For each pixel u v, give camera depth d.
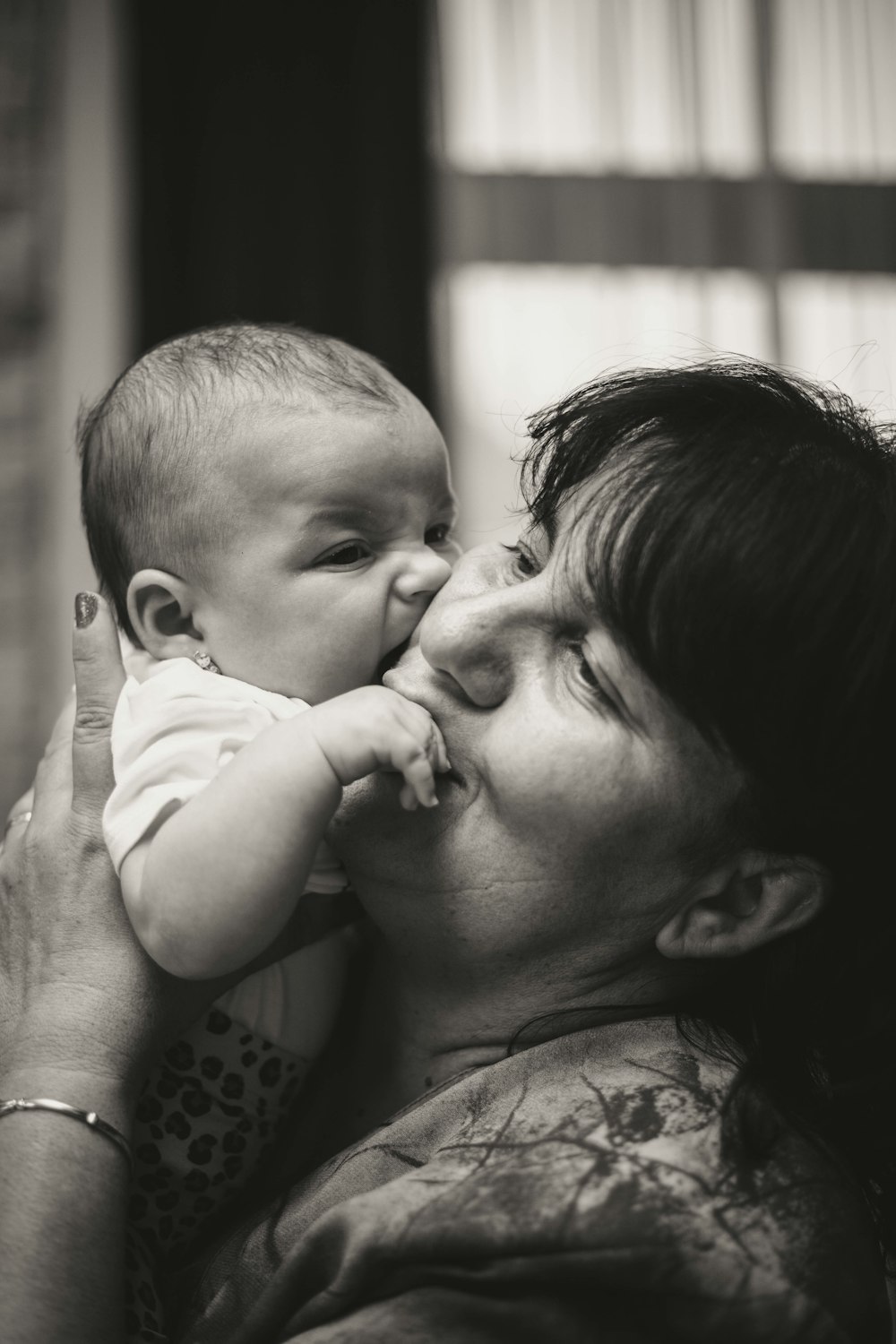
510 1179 0.74
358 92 3.19
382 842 0.86
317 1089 0.97
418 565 1.00
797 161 3.48
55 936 0.88
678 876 0.85
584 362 3.32
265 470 0.97
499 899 0.84
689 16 3.48
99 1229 0.79
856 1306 0.71
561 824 0.82
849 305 3.44
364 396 1.01
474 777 0.85
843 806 0.85
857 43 3.53
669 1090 0.79
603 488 0.85
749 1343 0.68
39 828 0.93
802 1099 0.88
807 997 0.93
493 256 3.34
